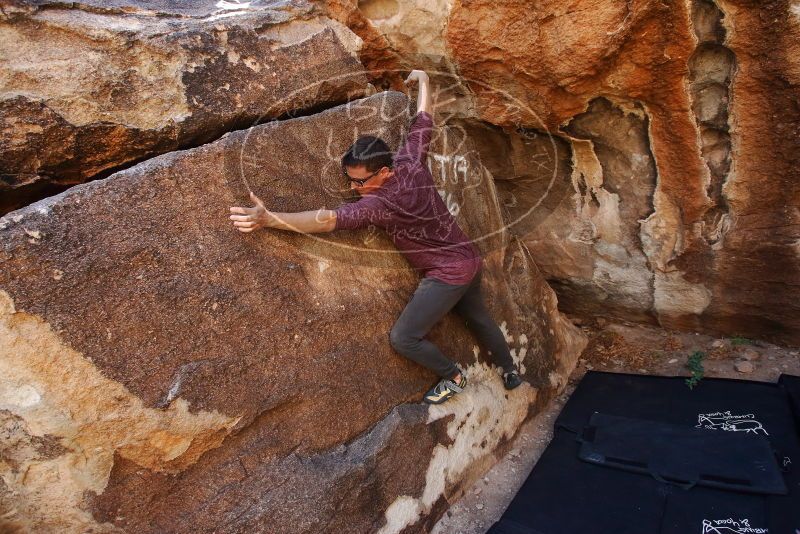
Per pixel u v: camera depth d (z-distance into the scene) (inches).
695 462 108.9
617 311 161.9
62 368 66.1
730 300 141.3
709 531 97.1
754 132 113.5
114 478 72.0
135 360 70.3
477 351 114.7
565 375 142.0
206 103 87.9
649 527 99.2
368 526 88.7
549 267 158.7
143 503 74.0
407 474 95.6
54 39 79.8
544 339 136.6
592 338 161.2
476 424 110.9
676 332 157.4
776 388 128.3
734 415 122.7
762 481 102.8
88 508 70.9
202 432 75.5
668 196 131.3
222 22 92.7
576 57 104.7
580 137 128.0
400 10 111.3
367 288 93.8
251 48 94.0
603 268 151.6
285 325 82.7
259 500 79.4
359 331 91.8
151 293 71.5
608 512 102.9
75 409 67.3
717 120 114.8
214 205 77.2
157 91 84.3
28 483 68.6
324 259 88.4
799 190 118.1
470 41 109.7
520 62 110.1
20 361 64.3
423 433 98.5
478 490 112.2
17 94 75.3
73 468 69.1
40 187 81.7
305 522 81.2
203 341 75.2
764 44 100.7
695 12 98.8
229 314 77.4
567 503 105.3
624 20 98.0
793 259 127.6
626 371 148.2
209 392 75.4
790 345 143.1
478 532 104.3
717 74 108.5
